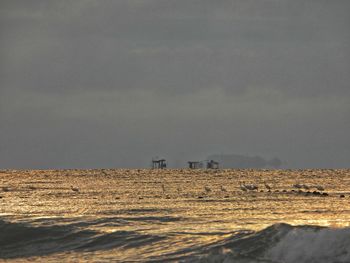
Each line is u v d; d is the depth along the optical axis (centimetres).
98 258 10144
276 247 9506
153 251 10331
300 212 14450
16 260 10356
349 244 9094
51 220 12631
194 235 11150
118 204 16825
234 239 10119
